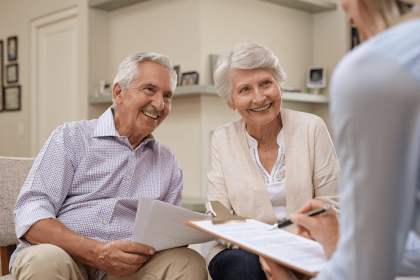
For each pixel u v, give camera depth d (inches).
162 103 62.7
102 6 164.1
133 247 51.6
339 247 25.1
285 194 61.8
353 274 24.1
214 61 144.9
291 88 168.1
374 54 22.5
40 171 57.5
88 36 163.8
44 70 186.7
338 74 23.5
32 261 48.4
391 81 21.6
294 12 175.0
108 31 170.4
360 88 22.1
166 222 49.7
